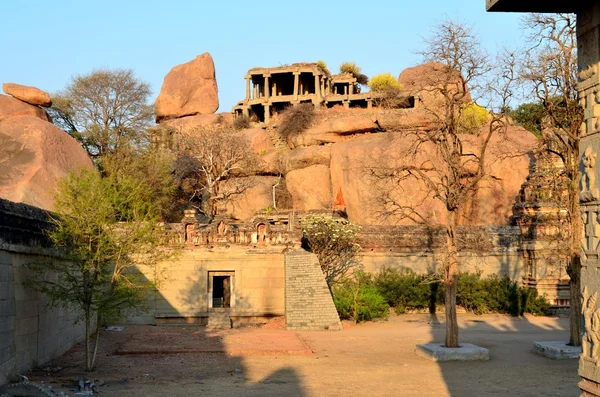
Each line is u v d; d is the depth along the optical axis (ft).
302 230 122.42
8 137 135.74
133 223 70.49
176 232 116.06
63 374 64.59
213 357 77.00
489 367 71.05
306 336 97.19
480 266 137.59
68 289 71.10
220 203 176.76
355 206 167.22
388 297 128.47
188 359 75.46
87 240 68.33
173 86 250.98
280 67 242.99
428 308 131.44
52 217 71.10
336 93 258.78
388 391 57.93
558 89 78.02
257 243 117.29
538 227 133.69
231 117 247.50
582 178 30.09
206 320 114.11
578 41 30.78
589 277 29.22
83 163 144.97
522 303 128.88
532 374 66.80
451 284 79.20
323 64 248.73
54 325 75.15
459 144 83.66
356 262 134.10
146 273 112.88
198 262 115.44
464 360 75.20
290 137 205.05
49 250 70.13
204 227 122.72
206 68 254.47
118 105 218.59
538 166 136.26
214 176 190.08
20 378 57.06
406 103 186.29
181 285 114.62
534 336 98.12
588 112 29.68
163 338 92.94
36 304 67.10
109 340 92.89
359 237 134.92
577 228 79.77
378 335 98.43
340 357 77.61
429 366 71.56
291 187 186.09
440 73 81.82
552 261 124.26
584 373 29.19
